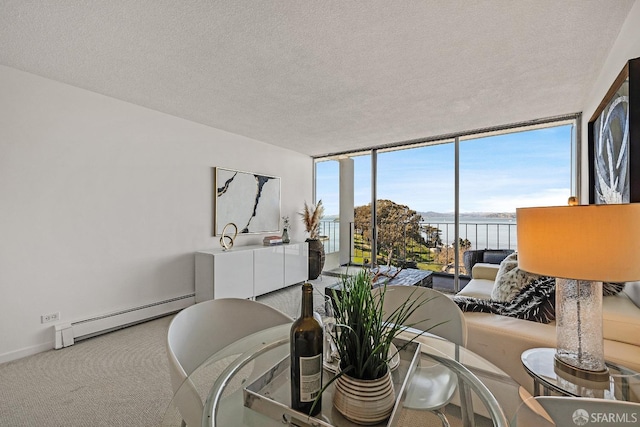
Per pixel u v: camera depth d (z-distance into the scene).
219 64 2.27
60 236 2.63
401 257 4.67
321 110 3.25
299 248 4.79
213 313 1.47
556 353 1.37
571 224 1.16
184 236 3.60
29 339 2.46
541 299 1.79
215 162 3.95
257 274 4.00
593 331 1.26
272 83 2.59
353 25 1.79
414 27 1.81
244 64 2.27
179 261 3.54
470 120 3.58
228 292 3.63
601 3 1.61
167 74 2.44
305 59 2.19
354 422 0.83
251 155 4.46
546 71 2.38
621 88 1.85
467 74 2.42
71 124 2.68
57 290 2.62
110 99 2.94
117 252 3.01
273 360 1.23
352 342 0.86
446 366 1.26
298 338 0.87
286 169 5.12
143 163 3.21
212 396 1.03
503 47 2.03
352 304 0.88
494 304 1.91
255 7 1.63
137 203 3.16
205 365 1.21
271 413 0.92
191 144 3.66
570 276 1.17
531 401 1.05
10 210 2.37
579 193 3.40
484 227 4.06
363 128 3.91
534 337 1.57
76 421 1.68
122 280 3.04
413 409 1.04
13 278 2.39
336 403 0.88
